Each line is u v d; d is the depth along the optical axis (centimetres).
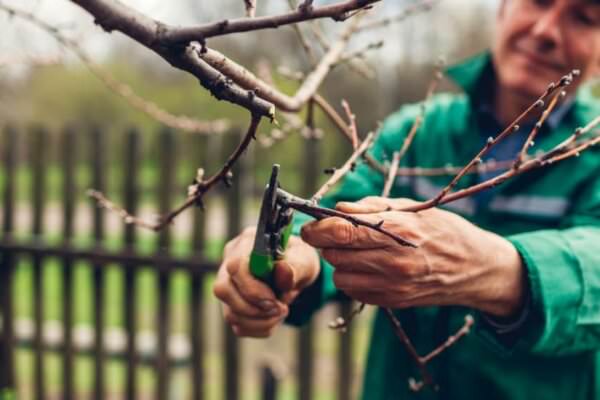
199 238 359
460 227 103
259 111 81
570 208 164
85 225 877
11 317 403
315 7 75
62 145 385
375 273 99
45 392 404
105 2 71
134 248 369
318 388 477
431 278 100
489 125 186
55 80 2006
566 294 117
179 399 402
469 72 189
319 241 97
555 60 161
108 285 784
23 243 390
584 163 163
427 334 178
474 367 170
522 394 165
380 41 150
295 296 131
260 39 771
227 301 122
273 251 108
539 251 117
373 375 192
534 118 177
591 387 167
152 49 75
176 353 379
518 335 121
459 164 185
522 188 169
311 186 338
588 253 124
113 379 492
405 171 160
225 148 350
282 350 557
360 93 1411
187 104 1742
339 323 121
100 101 2039
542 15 161
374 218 97
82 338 409
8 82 673
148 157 796
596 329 128
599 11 156
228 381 365
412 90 1445
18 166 397
